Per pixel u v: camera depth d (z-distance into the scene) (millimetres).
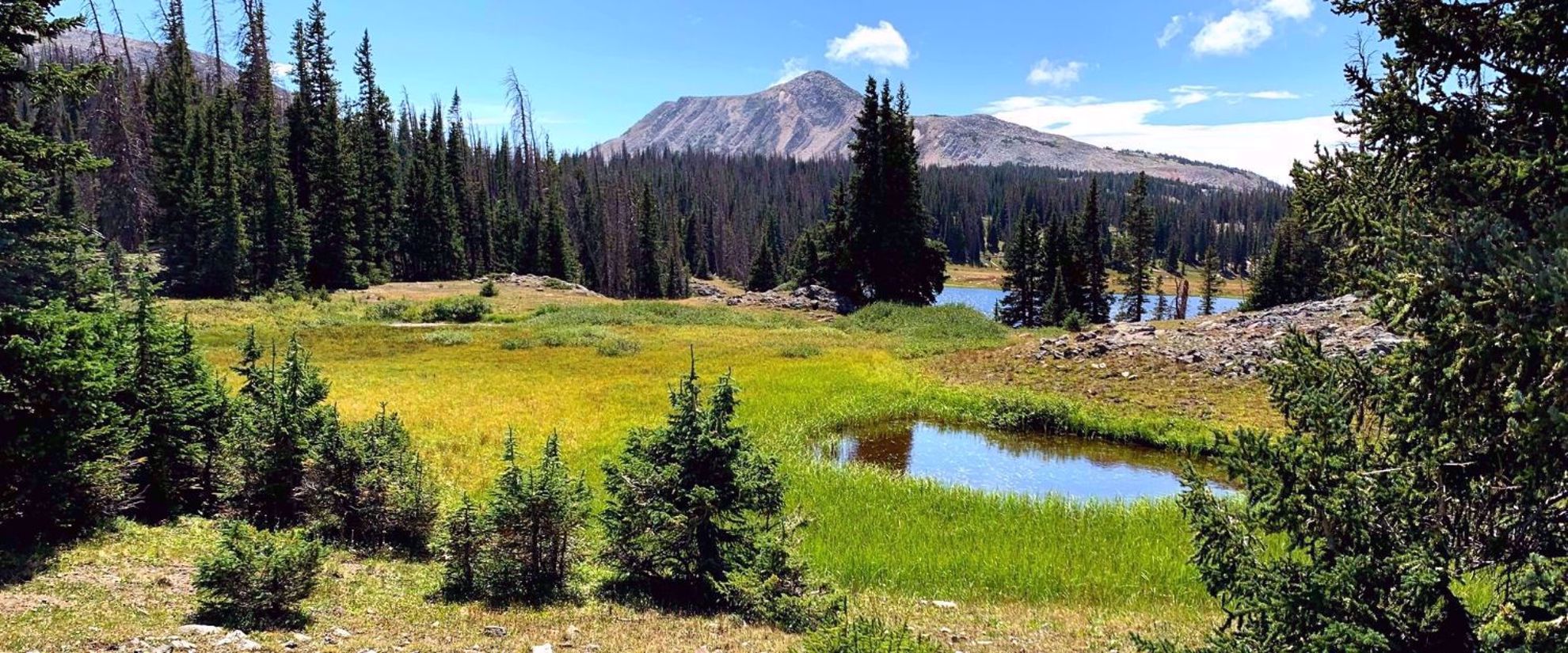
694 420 9711
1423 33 4453
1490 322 3752
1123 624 9648
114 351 10859
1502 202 4293
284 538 8734
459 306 53625
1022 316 75375
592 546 10586
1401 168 4801
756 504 9875
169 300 51812
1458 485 4445
